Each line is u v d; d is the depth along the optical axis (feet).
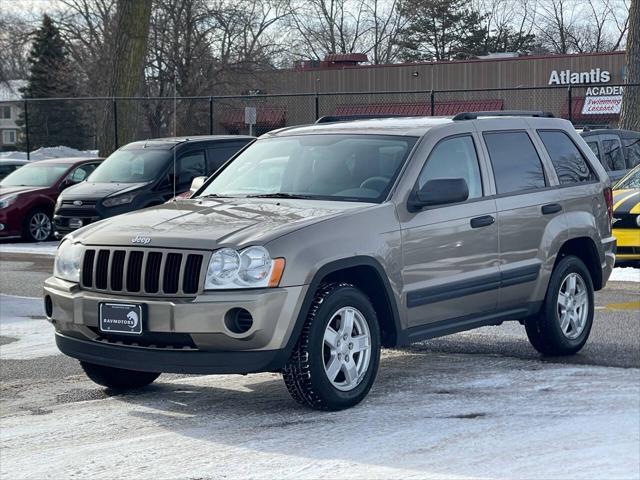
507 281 25.93
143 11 86.63
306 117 153.38
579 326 28.63
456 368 26.61
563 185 28.25
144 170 60.85
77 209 60.23
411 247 23.40
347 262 21.74
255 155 26.76
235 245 20.75
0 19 178.60
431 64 147.13
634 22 75.41
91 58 172.45
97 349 21.89
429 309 23.94
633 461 18.29
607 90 140.05
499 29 219.82
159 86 159.94
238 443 19.76
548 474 17.58
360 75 150.92
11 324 35.68
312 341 21.09
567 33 212.02
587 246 29.12
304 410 22.20
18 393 24.91
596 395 23.27
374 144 25.02
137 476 17.87
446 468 17.95
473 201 25.27
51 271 52.47
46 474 18.16
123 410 22.81
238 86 157.48
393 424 20.89
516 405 22.39
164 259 21.03
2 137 315.17
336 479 17.40
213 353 20.67
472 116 26.55
